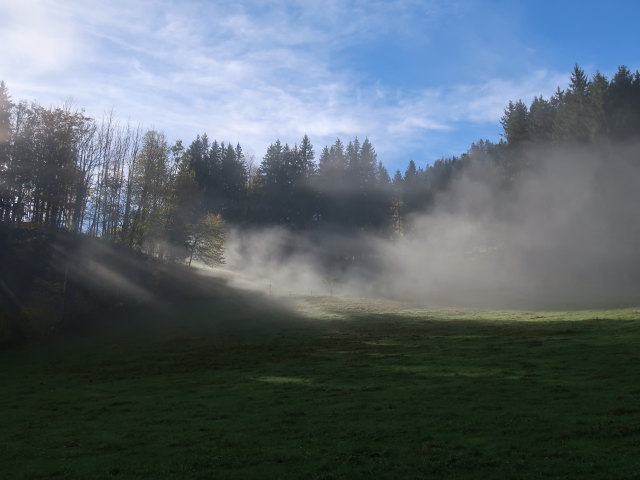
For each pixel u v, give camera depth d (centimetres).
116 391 2331
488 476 1009
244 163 14112
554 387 1750
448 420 1443
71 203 6181
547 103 10519
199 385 2333
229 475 1092
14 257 5497
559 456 1097
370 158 12888
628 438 1173
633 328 3095
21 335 4466
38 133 5641
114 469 1164
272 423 1534
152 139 7169
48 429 1638
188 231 7994
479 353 2662
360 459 1151
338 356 2944
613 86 7181
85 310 5375
